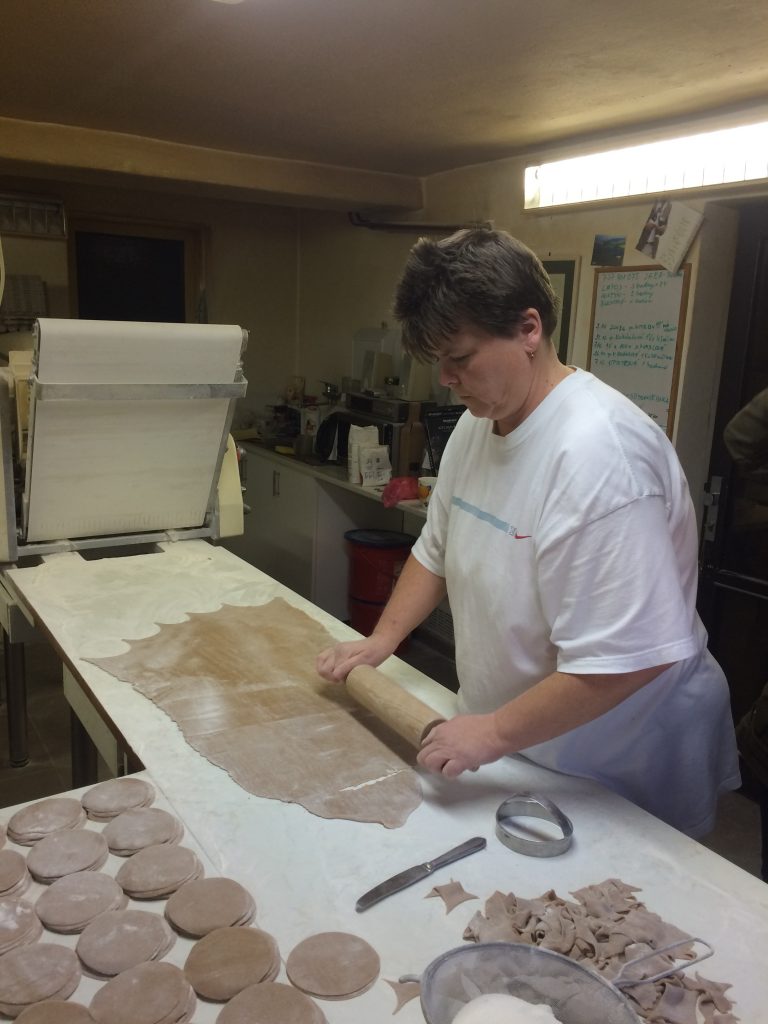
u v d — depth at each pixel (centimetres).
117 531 227
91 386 189
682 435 263
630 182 260
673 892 97
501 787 119
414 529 399
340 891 95
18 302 381
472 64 205
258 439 453
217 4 173
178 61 215
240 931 87
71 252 425
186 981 81
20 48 208
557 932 87
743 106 232
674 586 101
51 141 295
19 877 95
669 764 130
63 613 176
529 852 102
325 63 211
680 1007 79
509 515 114
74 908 90
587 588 101
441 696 145
